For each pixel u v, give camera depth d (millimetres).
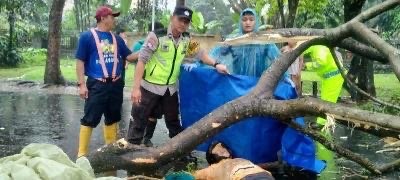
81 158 3867
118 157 5332
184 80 6492
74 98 14062
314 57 8430
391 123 4871
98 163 5289
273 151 6152
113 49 6320
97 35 6242
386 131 5043
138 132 6363
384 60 6551
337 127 9305
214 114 5555
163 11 25078
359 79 14109
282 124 6047
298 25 23922
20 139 7816
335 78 8352
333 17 25531
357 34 5992
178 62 6273
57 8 17719
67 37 38125
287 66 5895
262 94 5641
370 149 7422
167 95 6422
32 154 3402
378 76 24578
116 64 6352
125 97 14172
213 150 5453
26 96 14383
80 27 39844
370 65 14141
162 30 6227
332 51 6559
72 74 22219
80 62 6250
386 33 28078
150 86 6293
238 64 6527
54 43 17719
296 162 5957
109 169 5340
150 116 6609
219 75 6277
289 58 5910
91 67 6273
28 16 33688
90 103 6273
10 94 14867
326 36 6266
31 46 37062
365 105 12461
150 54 6094
